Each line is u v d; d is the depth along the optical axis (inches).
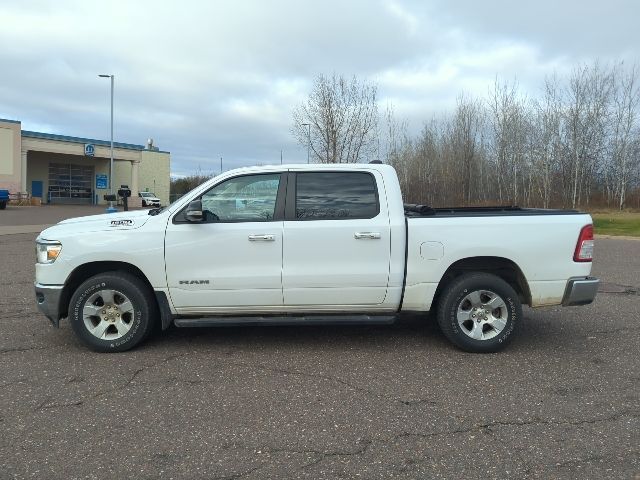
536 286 214.1
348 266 211.0
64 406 164.2
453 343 217.9
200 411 161.2
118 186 2258.9
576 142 1670.8
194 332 245.6
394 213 213.6
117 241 209.3
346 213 213.8
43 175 2055.9
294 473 127.6
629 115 1736.0
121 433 147.0
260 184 216.1
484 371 195.9
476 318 216.2
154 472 127.9
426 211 231.0
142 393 174.4
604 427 151.2
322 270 210.5
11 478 124.5
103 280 211.6
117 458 134.0
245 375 191.0
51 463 131.3
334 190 216.2
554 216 214.7
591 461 132.8
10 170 1809.8
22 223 941.2
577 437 145.3
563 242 213.2
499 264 220.4
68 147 1957.4
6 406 164.1
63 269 210.7
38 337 235.9
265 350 219.6
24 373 191.9
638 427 151.2
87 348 219.9
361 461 133.0
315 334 243.1
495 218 213.0
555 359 210.1
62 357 209.5
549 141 1688.0
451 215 215.8
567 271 213.8
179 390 177.0
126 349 215.6
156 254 209.5
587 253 215.0
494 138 1710.1
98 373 192.2
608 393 175.8
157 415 158.4
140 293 212.8
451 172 1711.4
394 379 187.8
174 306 213.6
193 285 210.8
